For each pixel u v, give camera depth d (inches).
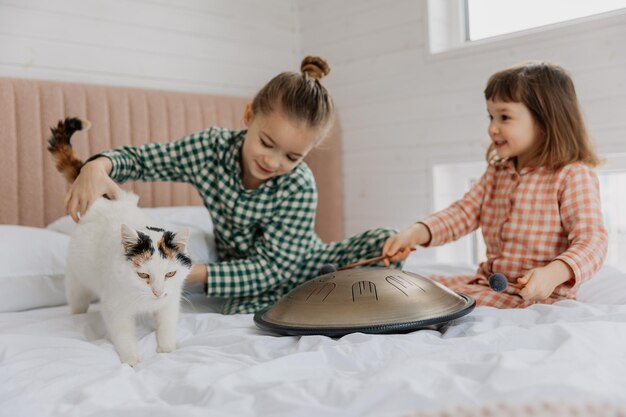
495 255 59.4
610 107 75.4
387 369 29.7
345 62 108.4
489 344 35.1
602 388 25.5
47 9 83.2
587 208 53.4
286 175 61.1
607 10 80.7
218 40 103.6
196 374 32.0
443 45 96.8
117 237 45.3
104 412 26.5
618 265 80.4
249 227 62.2
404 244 59.1
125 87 88.4
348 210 110.2
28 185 76.5
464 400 25.2
